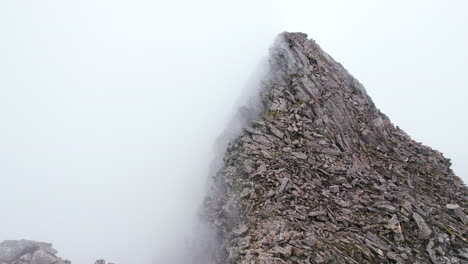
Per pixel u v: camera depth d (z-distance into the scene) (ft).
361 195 92.84
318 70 142.92
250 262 72.43
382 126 131.75
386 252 75.92
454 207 94.48
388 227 81.20
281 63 144.15
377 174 103.71
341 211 86.43
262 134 110.63
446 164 129.90
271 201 87.97
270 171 96.12
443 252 76.48
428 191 105.40
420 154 126.72
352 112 130.62
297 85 128.36
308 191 90.27
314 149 105.70
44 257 99.45
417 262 74.23
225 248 87.66
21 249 100.89
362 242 77.66
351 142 116.67
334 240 77.51
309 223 81.92
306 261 70.74
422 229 81.30
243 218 87.45
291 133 111.45
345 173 98.48
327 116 119.55
